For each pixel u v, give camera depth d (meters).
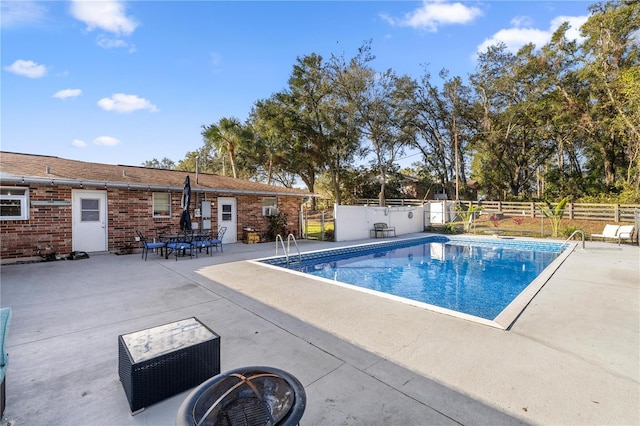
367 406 2.48
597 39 21.34
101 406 2.50
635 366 3.13
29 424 2.27
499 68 27.45
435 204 23.33
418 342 3.68
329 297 5.49
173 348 2.64
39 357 3.29
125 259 9.26
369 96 28.72
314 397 2.59
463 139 31.28
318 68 28.09
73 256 9.21
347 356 3.33
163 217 11.59
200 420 1.59
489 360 3.25
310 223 24.56
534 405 2.50
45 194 9.19
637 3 19.38
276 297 5.49
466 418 2.34
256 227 14.49
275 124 27.80
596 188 24.84
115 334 3.92
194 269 7.84
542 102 25.20
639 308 4.95
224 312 4.73
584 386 2.78
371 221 16.78
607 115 22.23
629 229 12.41
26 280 6.67
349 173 32.72
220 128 24.08
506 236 16.34
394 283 8.34
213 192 12.91
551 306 5.05
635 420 2.32
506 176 31.58
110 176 10.71
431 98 30.64
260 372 2.02
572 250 11.04
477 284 8.23
